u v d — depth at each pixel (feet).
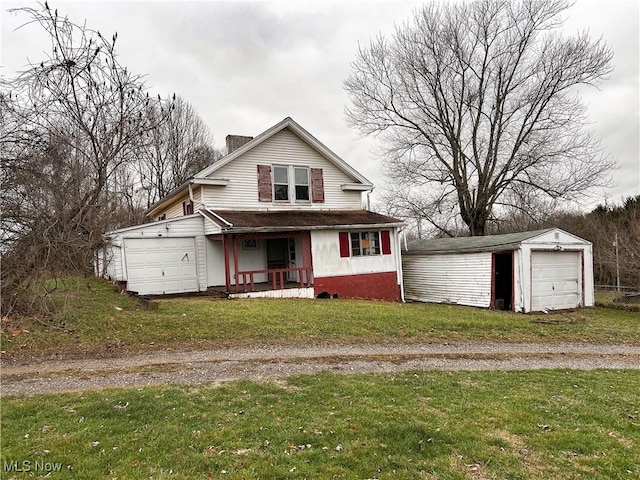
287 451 14.25
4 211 29.91
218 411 17.61
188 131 124.57
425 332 36.83
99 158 36.01
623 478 13.23
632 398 21.24
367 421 16.87
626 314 54.85
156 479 12.15
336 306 47.57
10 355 25.11
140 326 32.55
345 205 68.49
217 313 38.70
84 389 20.16
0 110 29.99
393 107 93.97
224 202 58.80
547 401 20.17
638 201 104.73
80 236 33.47
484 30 87.81
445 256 65.16
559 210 110.52
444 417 17.70
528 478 13.12
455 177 92.27
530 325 42.86
